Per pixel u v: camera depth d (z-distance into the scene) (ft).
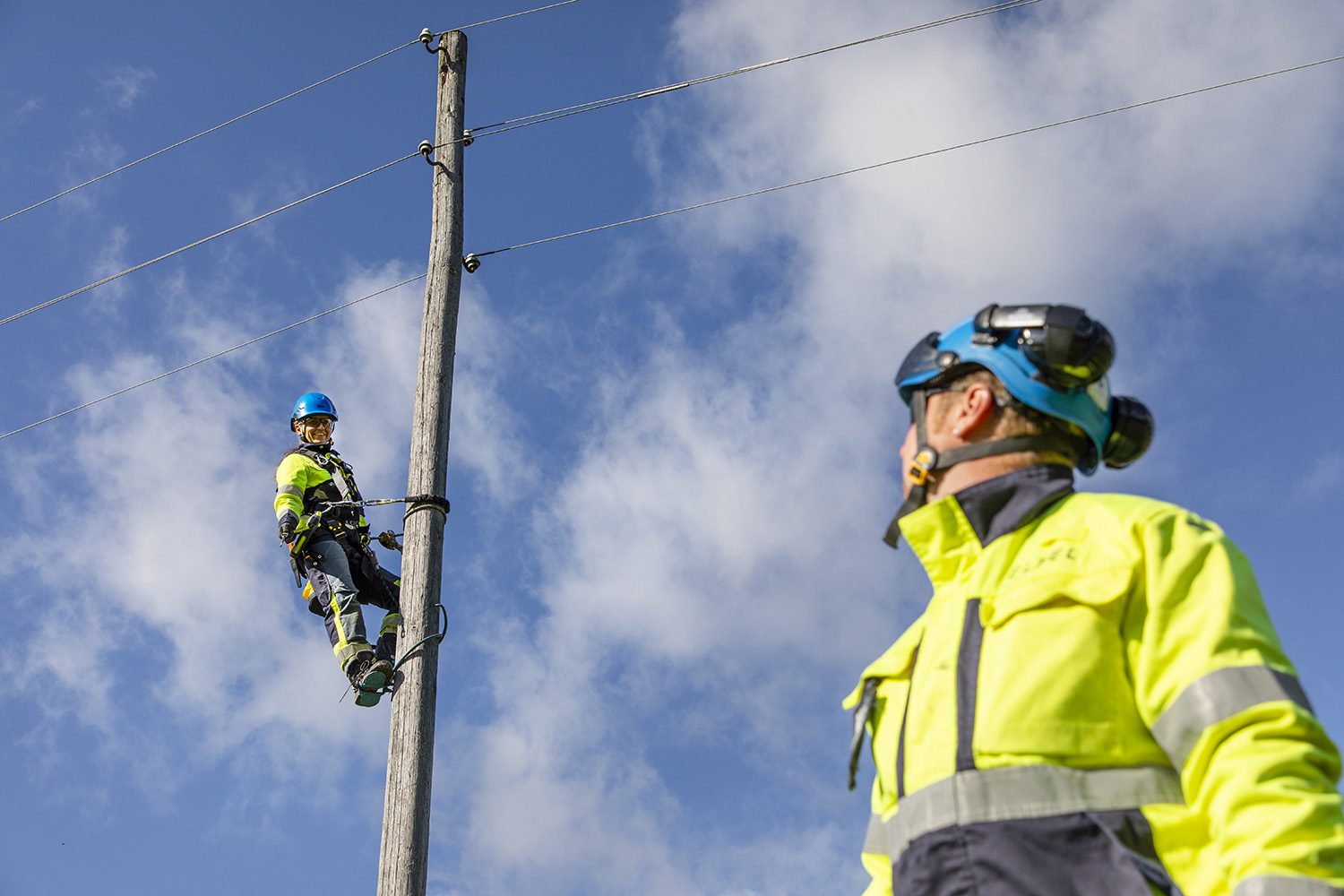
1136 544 6.84
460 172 29.37
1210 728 6.18
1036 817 6.46
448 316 27.14
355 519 27.04
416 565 23.88
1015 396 7.95
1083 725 6.59
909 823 6.98
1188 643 6.46
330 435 28.48
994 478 7.82
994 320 8.17
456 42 31.22
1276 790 5.90
